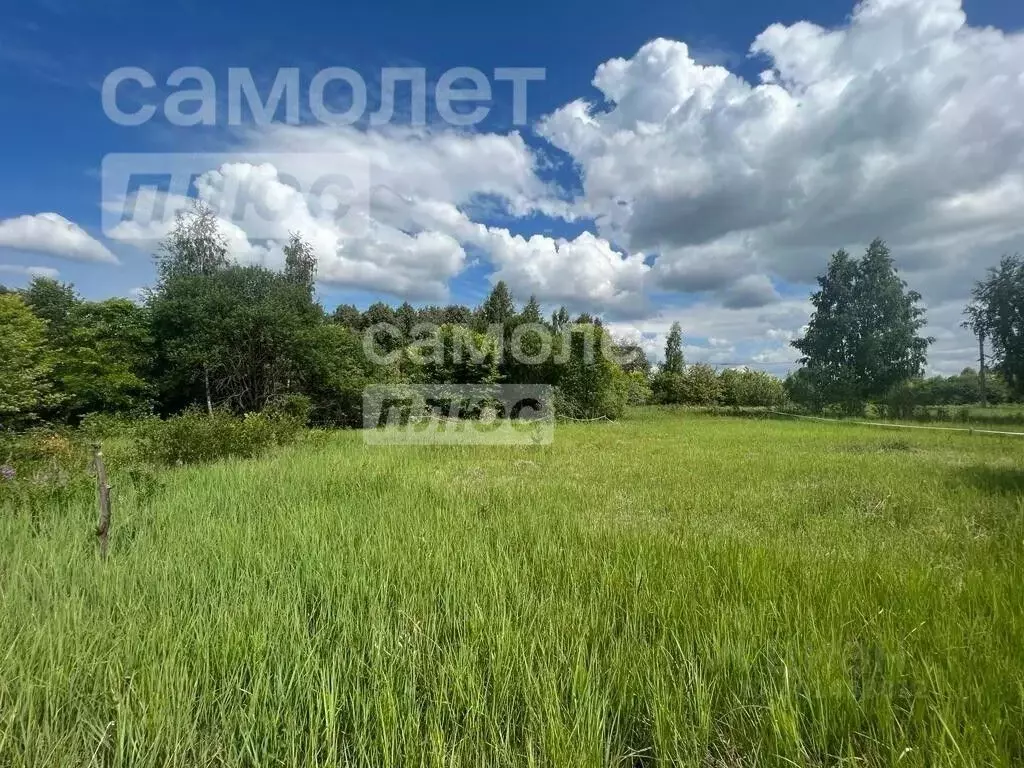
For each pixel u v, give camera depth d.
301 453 10.44
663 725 1.78
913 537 4.30
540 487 6.94
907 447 11.63
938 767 1.53
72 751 1.72
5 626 2.42
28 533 4.21
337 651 2.24
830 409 28.89
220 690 2.06
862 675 2.09
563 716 1.85
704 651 2.24
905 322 28.84
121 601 2.80
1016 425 19.03
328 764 1.62
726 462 9.34
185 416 9.95
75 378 18.34
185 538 4.10
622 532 4.38
